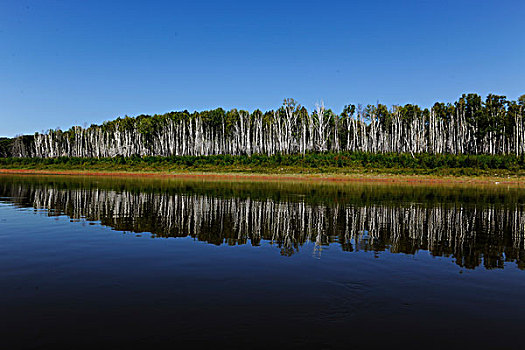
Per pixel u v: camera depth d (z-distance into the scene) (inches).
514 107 3299.7
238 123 4089.6
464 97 3639.3
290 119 3398.1
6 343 216.7
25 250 446.0
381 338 231.9
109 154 4325.8
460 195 1288.1
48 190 1286.9
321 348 216.4
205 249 462.3
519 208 930.7
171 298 292.7
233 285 327.0
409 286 332.8
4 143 5910.4
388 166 2410.2
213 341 222.4
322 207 899.4
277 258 423.8
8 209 812.0
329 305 284.0
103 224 637.3
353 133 3572.8
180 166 2805.1
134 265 386.3
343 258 428.8
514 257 444.5
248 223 663.1
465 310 280.2
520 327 251.4
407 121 3747.5
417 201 1066.1
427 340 230.5
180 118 4156.0
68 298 289.7
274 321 253.0
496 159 2348.7
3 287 313.0
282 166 2566.4
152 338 225.3
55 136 5147.6
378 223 680.4
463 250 477.7
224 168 2652.6
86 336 226.8
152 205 898.1
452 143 3491.6
